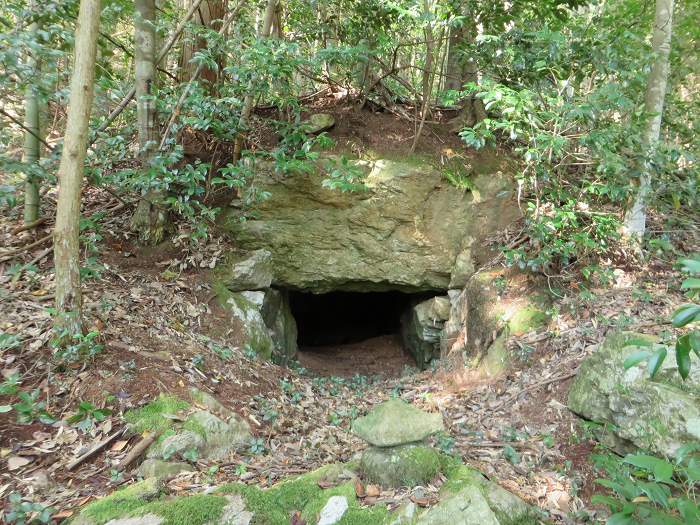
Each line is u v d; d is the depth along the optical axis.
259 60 4.50
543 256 4.64
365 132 5.99
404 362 6.90
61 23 4.27
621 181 4.71
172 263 5.04
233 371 4.13
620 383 3.21
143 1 4.71
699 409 2.80
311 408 4.21
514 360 4.44
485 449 3.40
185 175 4.53
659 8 4.71
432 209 5.79
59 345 3.31
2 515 2.34
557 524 2.63
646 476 2.80
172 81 6.17
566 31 5.00
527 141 5.08
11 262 4.31
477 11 5.41
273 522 2.37
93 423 3.04
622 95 4.30
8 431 2.89
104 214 5.24
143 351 3.72
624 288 4.57
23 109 5.18
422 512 2.34
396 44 5.73
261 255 5.57
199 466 2.96
